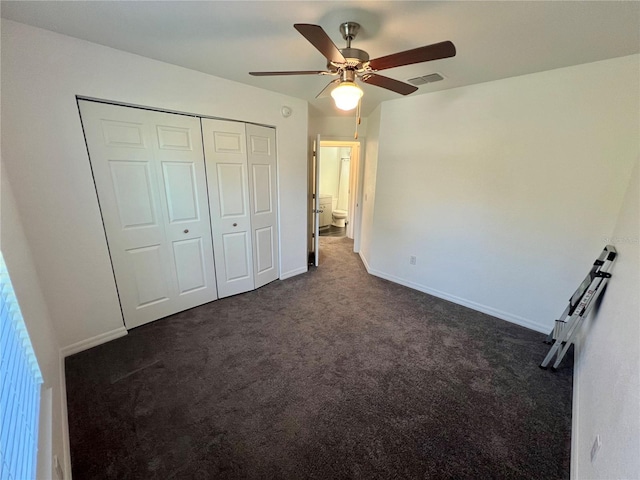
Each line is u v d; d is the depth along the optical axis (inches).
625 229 72.7
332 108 155.9
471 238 118.0
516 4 55.7
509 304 111.2
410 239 139.3
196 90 100.7
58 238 79.7
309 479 53.4
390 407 69.9
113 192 89.4
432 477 54.1
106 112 84.1
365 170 183.8
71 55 75.2
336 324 107.6
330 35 71.2
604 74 81.7
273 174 135.3
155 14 63.1
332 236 254.8
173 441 60.1
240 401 70.9
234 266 128.5
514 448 60.0
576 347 91.0
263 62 91.1
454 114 114.3
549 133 93.4
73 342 87.0
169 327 103.3
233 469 54.9
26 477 32.6
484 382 78.7
